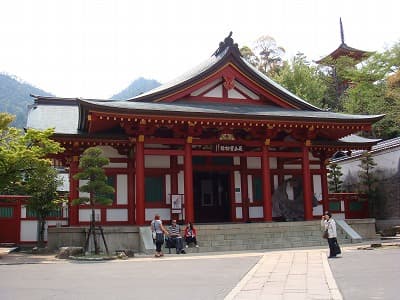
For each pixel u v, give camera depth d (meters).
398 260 16.42
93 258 19.84
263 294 10.56
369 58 57.06
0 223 28.22
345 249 21.92
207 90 29.06
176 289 11.70
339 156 43.94
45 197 25.19
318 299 9.74
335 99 68.19
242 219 30.59
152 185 28.70
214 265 17.02
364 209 36.25
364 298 9.63
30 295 11.20
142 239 23.08
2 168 22.62
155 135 28.55
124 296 10.83
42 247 25.81
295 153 29.16
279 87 31.50
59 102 35.25
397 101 43.69
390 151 35.47
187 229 23.56
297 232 26.38
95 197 21.78
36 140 23.80
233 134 28.17
